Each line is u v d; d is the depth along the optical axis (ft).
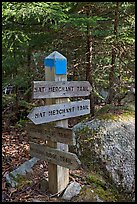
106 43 21.57
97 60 24.00
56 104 11.83
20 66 24.07
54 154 11.91
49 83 11.50
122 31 21.27
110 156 14.58
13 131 22.27
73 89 12.47
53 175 12.18
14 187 12.73
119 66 23.98
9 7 16.71
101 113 17.98
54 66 11.69
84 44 22.93
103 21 21.97
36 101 26.23
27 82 23.16
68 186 12.44
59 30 21.38
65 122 12.34
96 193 12.49
